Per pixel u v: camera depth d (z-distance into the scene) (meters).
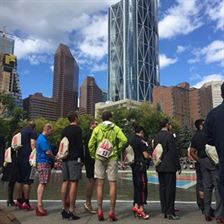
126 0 183.12
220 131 4.27
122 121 59.25
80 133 7.85
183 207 9.10
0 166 8.96
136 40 177.25
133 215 7.91
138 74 173.50
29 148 8.98
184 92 133.50
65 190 7.64
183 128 65.94
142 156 7.91
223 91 4.57
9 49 152.00
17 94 105.06
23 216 7.79
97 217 7.69
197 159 7.70
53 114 172.12
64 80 196.12
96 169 7.45
